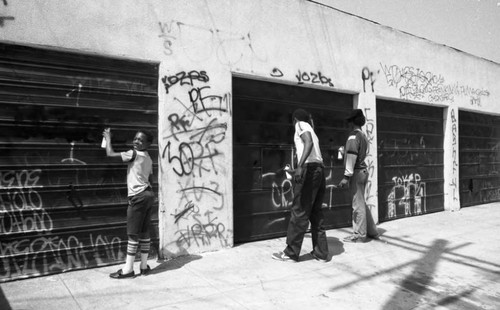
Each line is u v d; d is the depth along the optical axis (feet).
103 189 13.25
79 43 12.58
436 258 15.53
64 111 12.55
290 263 14.33
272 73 17.42
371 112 21.74
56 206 12.39
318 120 19.86
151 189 12.51
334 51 19.98
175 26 14.62
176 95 14.61
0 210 11.50
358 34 21.20
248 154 17.19
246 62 16.57
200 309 10.16
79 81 12.84
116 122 13.52
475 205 30.40
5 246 11.59
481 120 31.60
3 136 11.55
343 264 14.44
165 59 14.35
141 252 12.59
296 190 14.30
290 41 18.13
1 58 11.52
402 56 23.77
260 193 17.60
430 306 10.94
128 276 12.25
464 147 29.60
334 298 11.24
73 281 11.83
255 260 14.49
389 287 12.28
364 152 17.63
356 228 17.94
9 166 11.62
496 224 22.53
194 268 13.39
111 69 13.44
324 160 20.08
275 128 18.13
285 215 18.44
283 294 11.39
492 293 12.02
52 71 12.35
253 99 17.39
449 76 27.32
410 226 21.68
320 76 19.30
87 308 10.01
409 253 16.19
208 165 15.35
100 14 13.00
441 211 27.04
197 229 15.05
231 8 16.12
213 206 15.46
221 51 15.81
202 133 15.21
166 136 14.34
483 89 30.73
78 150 12.80
